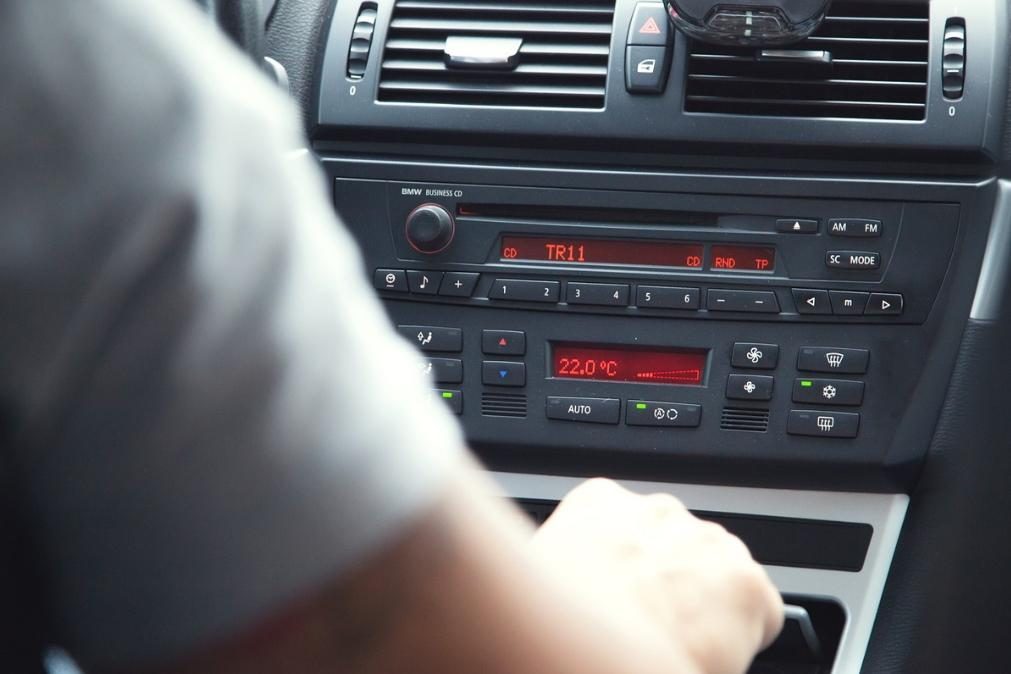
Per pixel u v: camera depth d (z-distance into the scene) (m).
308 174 0.28
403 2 1.22
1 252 0.23
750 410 1.16
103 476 0.24
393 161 1.20
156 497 0.24
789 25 1.09
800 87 1.15
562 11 1.18
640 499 0.54
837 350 1.15
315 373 0.25
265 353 0.24
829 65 1.14
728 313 1.16
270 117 0.25
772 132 1.13
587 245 1.18
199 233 0.23
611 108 1.16
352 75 1.21
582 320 1.18
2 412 0.24
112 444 0.24
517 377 1.18
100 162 0.23
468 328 1.19
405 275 1.20
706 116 1.14
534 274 1.18
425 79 1.20
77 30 0.23
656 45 1.15
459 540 0.26
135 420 0.23
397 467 0.25
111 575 0.25
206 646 0.25
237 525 0.24
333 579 0.25
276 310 0.24
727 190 1.15
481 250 1.19
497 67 1.17
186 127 0.24
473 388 1.19
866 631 1.20
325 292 0.25
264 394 0.24
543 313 1.18
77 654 0.27
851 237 1.14
